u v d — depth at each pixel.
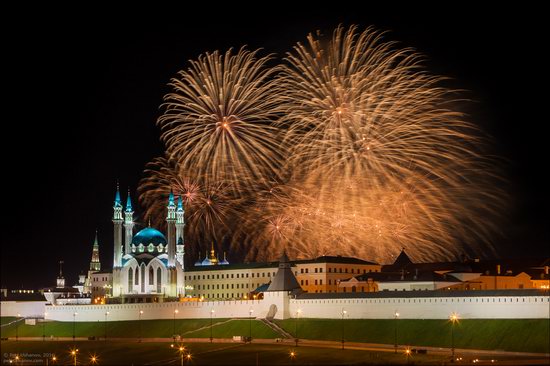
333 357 199.25
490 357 186.62
